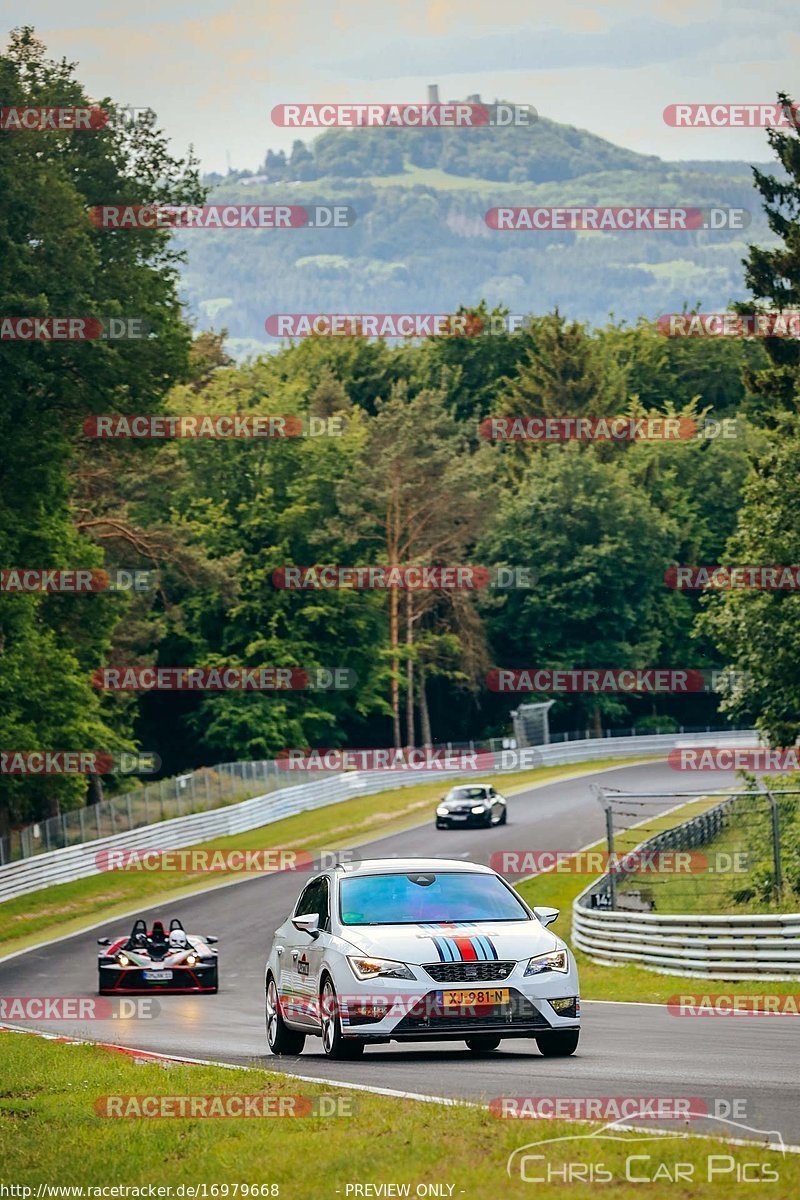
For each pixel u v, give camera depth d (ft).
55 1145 85.92
